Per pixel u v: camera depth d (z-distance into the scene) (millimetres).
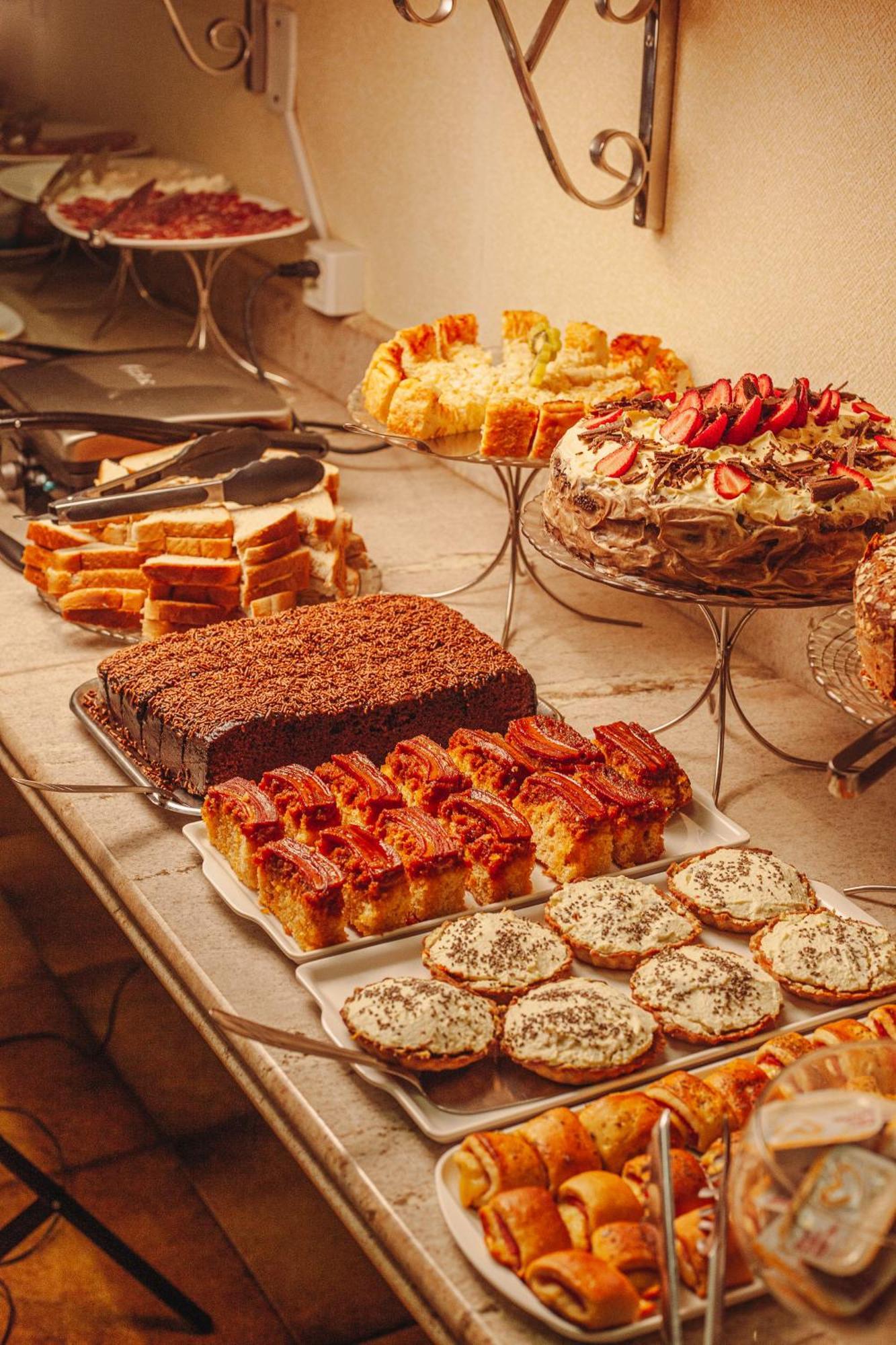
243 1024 852
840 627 1256
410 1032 876
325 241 2336
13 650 1483
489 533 1846
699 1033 912
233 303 2594
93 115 3098
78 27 2996
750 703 1443
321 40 2240
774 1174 636
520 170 1836
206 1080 1582
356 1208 848
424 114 2018
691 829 1153
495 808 1074
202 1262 1601
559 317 1828
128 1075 1829
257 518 1517
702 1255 745
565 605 1604
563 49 1696
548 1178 792
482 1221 768
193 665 1276
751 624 1543
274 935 1004
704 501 1102
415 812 1079
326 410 2252
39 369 1902
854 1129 647
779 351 1466
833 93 1329
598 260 1724
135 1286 1561
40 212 2771
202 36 2559
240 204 2336
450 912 1043
